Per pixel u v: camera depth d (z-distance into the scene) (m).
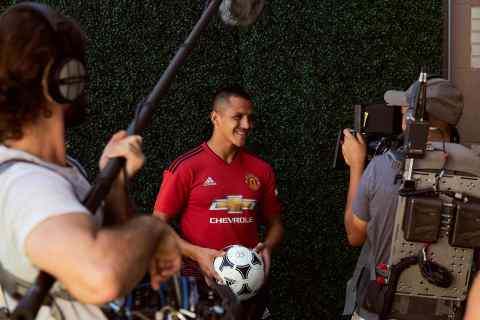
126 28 4.05
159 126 4.11
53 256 1.03
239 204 3.24
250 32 4.03
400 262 2.31
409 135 2.25
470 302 1.54
